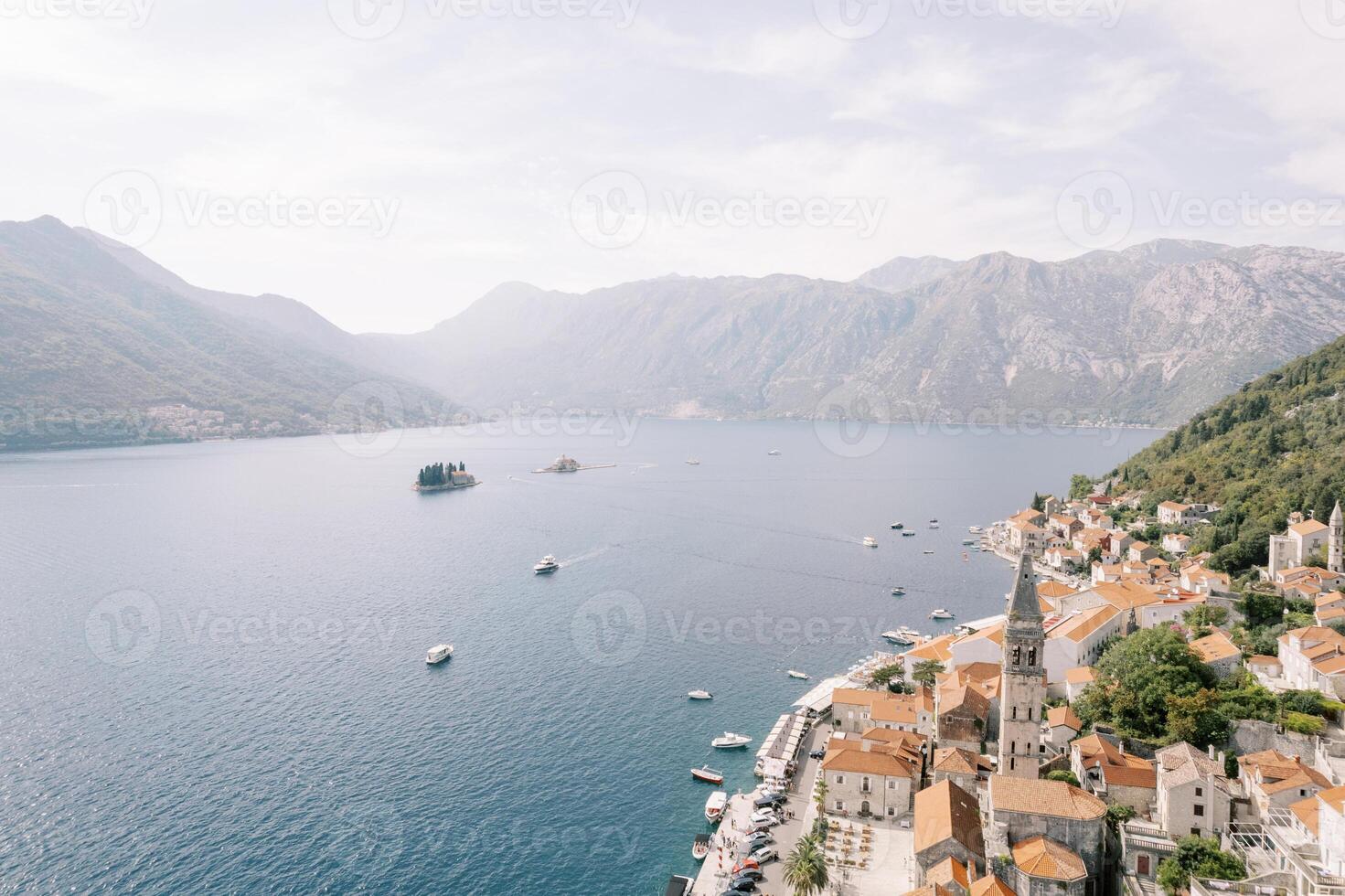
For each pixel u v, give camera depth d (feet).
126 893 362.94
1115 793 356.18
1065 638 510.17
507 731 529.86
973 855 316.19
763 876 368.89
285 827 415.44
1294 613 530.68
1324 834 289.74
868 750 437.17
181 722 536.42
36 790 447.01
